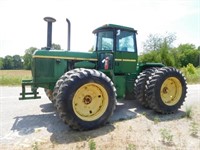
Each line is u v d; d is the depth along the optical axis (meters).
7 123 4.92
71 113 4.10
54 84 5.23
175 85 5.82
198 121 4.93
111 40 5.64
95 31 6.04
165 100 5.62
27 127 4.64
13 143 3.82
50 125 4.75
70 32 5.74
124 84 5.85
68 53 5.32
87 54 5.56
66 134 4.16
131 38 5.96
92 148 3.42
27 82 5.23
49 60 5.14
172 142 3.76
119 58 5.71
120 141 3.79
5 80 12.93
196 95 8.82
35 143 3.67
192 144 3.68
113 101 4.60
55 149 3.53
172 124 4.71
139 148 3.52
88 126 4.27
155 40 31.89
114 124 4.66
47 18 5.47
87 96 4.41
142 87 5.77
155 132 4.23
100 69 5.60
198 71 25.11
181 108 6.27
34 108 6.31
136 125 4.61
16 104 6.85
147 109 5.94
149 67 6.46
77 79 4.19
